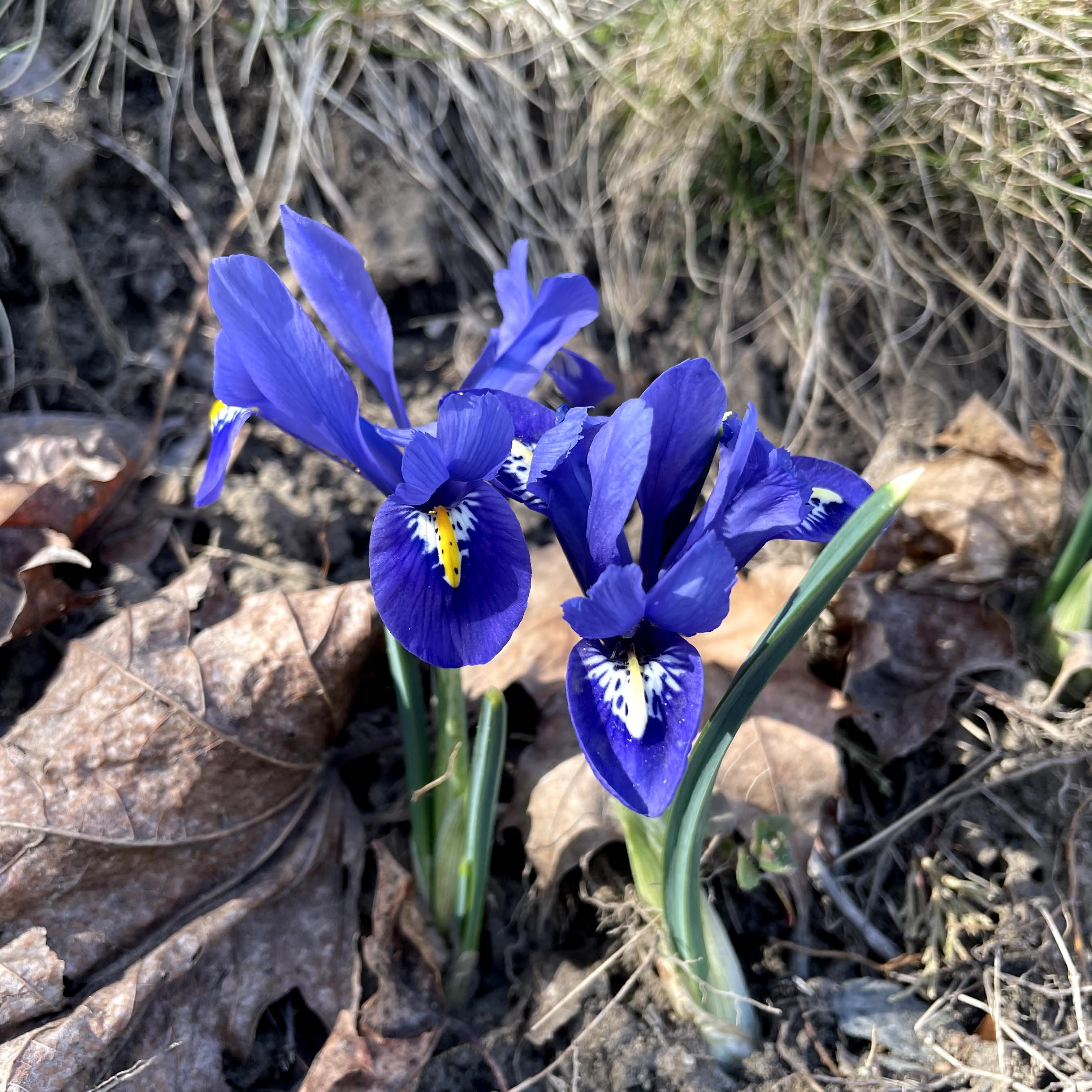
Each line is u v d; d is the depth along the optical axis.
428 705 0.24
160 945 0.20
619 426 0.14
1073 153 0.26
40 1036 0.18
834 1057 0.20
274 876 0.21
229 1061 0.20
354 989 0.20
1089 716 0.23
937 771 0.23
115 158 0.28
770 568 0.24
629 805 0.14
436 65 0.31
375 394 0.29
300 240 0.18
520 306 0.20
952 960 0.21
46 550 0.23
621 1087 0.20
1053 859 0.22
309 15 0.30
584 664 0.15
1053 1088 0.19
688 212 0.30
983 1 0.26
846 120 0.28
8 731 0.22
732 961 0.20
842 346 0.30
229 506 0.26
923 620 0.24
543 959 0.21
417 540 0.16
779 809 0.21
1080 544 0.23
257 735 0.21
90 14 0.28
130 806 0.20
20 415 0.26
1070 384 0.28
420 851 0.21
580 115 0.31
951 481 0.25
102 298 0.27
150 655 0.21
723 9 0.28
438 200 0.31
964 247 0.29
